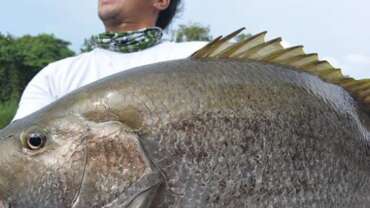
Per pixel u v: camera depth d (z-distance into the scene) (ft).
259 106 3.23
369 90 3.57
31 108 4.51
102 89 3.17
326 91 3.46
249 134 3.17
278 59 3.43
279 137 3.21
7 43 67.36
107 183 3.03
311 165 3.25
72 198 3.05
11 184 3.10
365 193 3.40
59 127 3.13
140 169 3.03
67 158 3.07
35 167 3.09
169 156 3.07
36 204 3.07
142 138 3.07
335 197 3.29
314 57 3.47
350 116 3.47
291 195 3.18
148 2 4.88
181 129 3.10
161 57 4.72
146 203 3.00
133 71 3.24
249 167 3.14
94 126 3.09
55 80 4.65
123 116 3.10
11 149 3.14
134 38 4.76
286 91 3.32
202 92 3.18
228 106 3.18
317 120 3.34
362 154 3.44
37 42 69.21
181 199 3.05
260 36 3.39
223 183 3.10
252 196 3.12
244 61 3.37
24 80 66.03
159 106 3.12
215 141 3.12
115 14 4.82
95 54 4.77
